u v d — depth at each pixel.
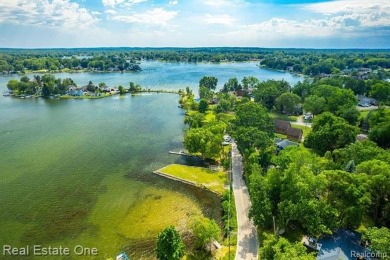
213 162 101.62
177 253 53.28
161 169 96.06
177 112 172.25
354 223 59.66
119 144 119.88
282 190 63.50
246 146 90.88
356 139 108.31
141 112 172.62
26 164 101.38
